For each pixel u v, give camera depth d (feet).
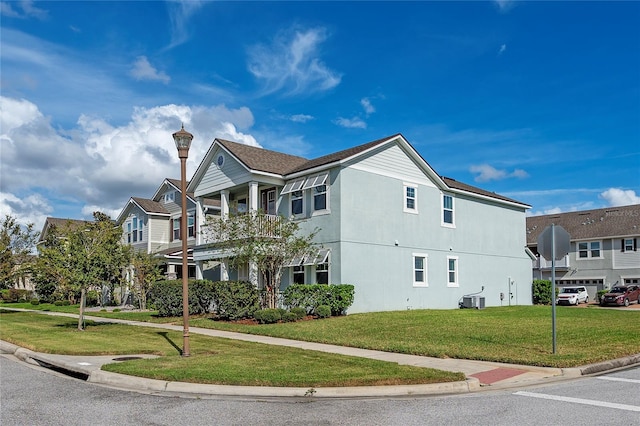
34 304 133.08
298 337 53.16
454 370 36.76
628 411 25.80
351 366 36.99
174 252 113.50
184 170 42.86
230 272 95.45
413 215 88.33
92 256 64.18
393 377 33.01
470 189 104.53
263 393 30.68
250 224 73.72
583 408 26.50
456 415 25.50
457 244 97.50
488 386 32.73
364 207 80.07
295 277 83.51
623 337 50.31
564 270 156.76
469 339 49.65
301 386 31.55
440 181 92.84
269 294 75.20
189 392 31.65
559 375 35.76
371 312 77.41
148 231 124.67
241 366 36.99
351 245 77.41
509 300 110.22
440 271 92.79
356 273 77.66
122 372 35.35
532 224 173.37
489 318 68.13
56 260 64.13
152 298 85.81
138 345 49.39
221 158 89.61
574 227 159.12
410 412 26.25
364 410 26.84
